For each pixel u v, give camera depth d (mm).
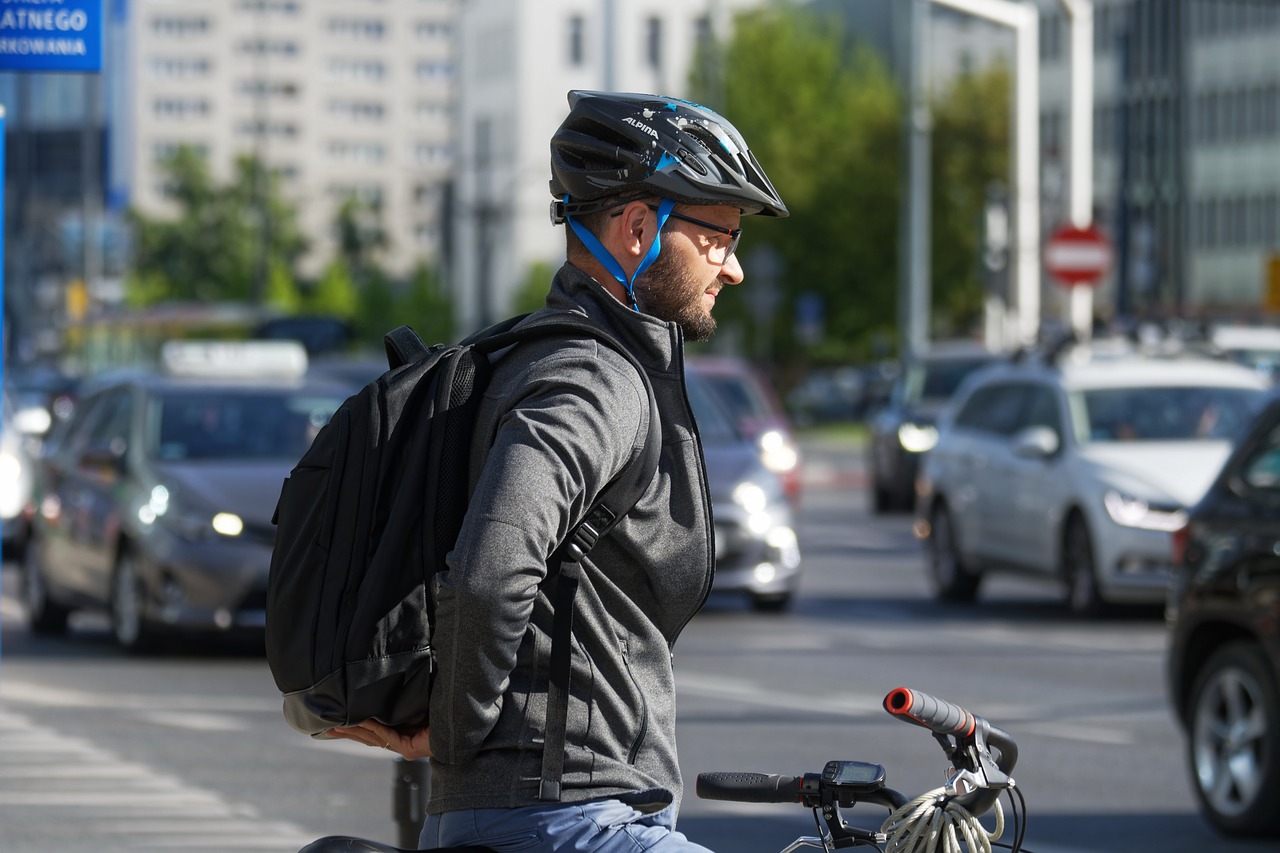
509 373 7617
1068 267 63562
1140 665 34094
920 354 75500
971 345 76250
